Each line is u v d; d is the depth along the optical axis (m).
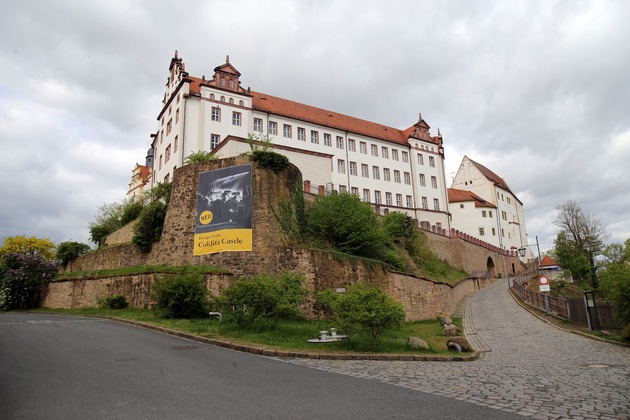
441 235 52.06
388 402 7.17
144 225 29.25
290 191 27.05
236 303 16.45
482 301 39.16
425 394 7.85
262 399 7.18
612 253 43.81
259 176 25.81
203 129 42.69
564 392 8.27
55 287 30.97
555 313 28.47
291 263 23.73
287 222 26.05
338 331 15.54
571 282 53.88
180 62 46.69
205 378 8.69
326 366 10.94
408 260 36.44
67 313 24.94
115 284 25.28
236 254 24.12
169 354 11.49
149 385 7.96
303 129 53.16
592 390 8.50
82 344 12.91
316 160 39.62
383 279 26.17
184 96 42.69
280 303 16.48
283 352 12.40
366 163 59.03
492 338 20.25
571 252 58.09
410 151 64.94
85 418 6.07
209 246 24.91
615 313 19.03
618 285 18.19
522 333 21.94
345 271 24.45
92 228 44.53
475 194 91.81
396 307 14.16
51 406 6.61
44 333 15.49
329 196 29.59
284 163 26.81
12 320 20.98
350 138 58.09
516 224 96.88
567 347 17.02
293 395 7.52
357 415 6.38
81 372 9.02
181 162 41.03
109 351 11.72
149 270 23.70
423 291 29.72
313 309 22.61
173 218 26.84
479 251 62.16
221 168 26.25
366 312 13.73
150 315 20.25
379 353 13.25
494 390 8.37
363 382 8.86
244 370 9.75
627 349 16.16
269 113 49.69
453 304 35.91
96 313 23.05
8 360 10.34
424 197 64.56
